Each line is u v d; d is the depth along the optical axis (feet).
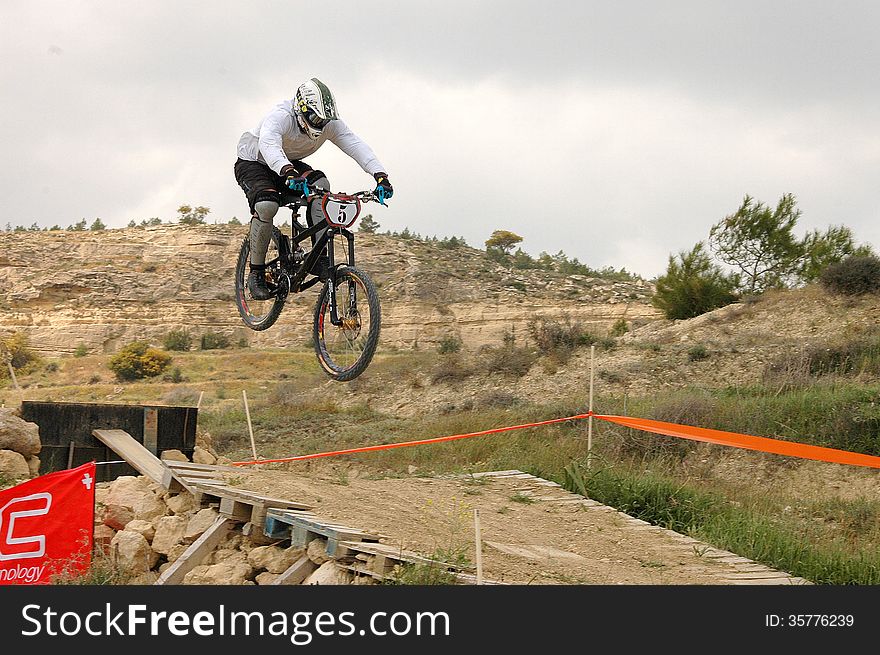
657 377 85.97
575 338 105.70
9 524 25.07
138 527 28.22
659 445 55.21
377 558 22.13
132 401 166.50
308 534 24.47
